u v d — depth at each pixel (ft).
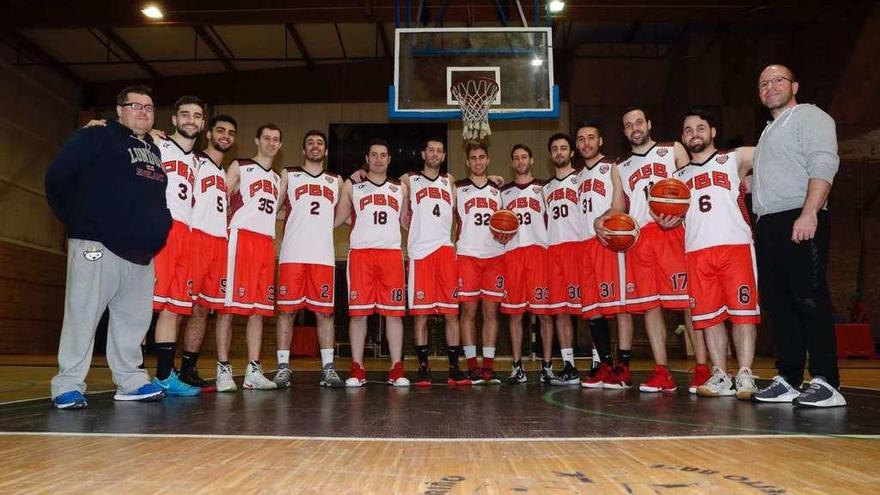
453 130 52.75
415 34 27.22
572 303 17.39
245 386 15.64
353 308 16.71
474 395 13.71
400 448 6.79
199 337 15.23
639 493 4.75
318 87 54.29
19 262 47.47
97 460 6.09
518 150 18.43
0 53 46.01
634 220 14.89
